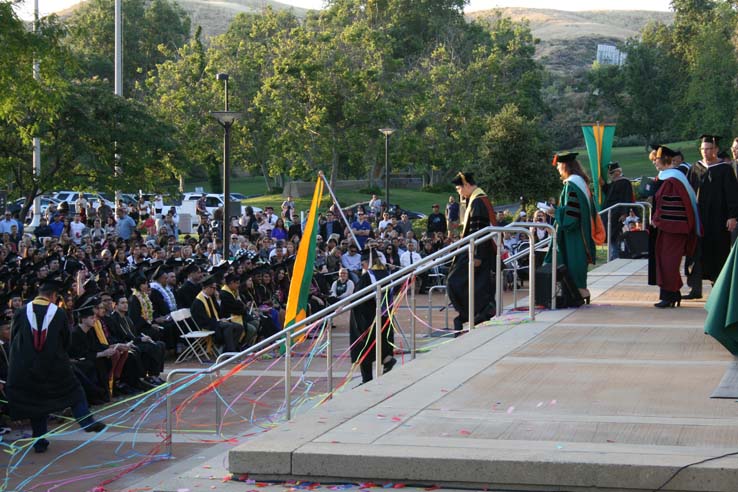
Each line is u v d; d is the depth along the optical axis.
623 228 17.88
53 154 32.28
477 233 10.33
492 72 64.00
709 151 11.37
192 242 27.06
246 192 69.44
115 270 19.06
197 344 16.69
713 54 71.50
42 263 18.88
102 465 9.84
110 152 33.19
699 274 11.59
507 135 40.53
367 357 11.89
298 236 27.69
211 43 68.12
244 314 17.30
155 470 9.59
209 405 12.73
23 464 9.98
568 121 102.31
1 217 29.84
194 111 57.12
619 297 12.19
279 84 54.16
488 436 5.84
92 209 39.34
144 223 37.38
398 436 5.89
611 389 7.08
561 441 5.67
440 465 5.37
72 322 14.62
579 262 11.28
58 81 23.27
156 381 14.19
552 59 158.38
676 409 6.43
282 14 81.00
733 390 6.89
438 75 59.88
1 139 32.03
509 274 20.33
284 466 5.62
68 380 10.78
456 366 8.03
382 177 70.00
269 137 58.72
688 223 10.88
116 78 36.72
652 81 88.75
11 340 10.61
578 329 9.75
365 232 29.88
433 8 90.44
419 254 25.23
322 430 6.08
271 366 15.50
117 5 36.62
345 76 53.38
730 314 7.71
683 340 9.07
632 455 5.29
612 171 18.17
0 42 21.05
